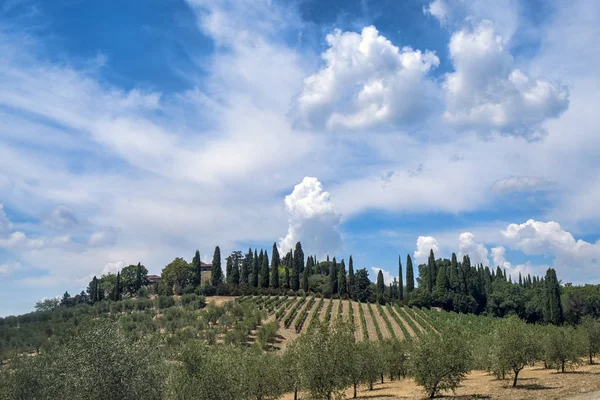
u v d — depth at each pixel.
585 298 123.06
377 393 42.28
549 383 36.72
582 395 29.30
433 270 154.00
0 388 30.88
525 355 37.06
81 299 141.88
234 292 135.00
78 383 23.69
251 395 42.09
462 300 140.12
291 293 140.38
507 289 142.00
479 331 87.00
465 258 156.00
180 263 147.50
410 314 120.88
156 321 92.31
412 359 34.31
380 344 62.62
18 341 73.12
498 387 37.00
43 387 29.48
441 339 34.66
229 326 93.25
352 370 32.19
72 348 25.36
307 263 178.25
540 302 133.25
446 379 33.53
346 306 130.38
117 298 133.75
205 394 26.80
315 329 32.41
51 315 97.31
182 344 29.69
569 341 47.06
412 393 38.81
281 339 89.00
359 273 149.25
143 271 159.75
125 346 25.73
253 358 44.69
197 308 112.31
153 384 26.44
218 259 150.75
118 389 24.28
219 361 28.44
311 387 30.69
